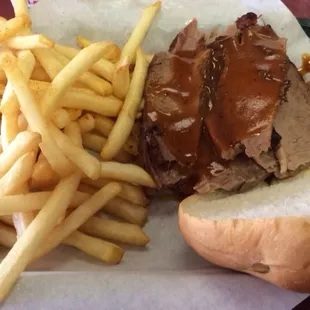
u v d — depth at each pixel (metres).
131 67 0.37
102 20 0.39
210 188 0.31
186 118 0.33
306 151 0.32
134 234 0.32
